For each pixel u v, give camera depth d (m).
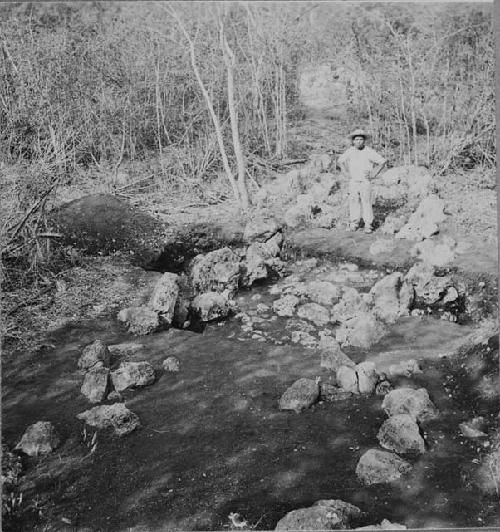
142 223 4.20
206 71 6.11
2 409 2.57
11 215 3.69
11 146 4.22
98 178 4.86
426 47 5.79
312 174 5.20
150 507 2.13
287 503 2.14
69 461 2.31
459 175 4.89
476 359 2.78
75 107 5.13
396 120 5.72
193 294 3.71
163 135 5.80
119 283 3.68
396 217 4.45
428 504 2.12
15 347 2.99
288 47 6.35
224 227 4.35
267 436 2.44
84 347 3.04
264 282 3.92
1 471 2.19
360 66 6.02
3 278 3.46
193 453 2.35
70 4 6.12
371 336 3.12
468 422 2.48
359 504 2.13
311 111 6.24
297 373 2.85
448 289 3.47
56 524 2.08
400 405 2.52
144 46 6.24
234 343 3.16
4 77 4.62
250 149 5.78
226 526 2.07
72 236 4.02
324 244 4.21
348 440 2.41
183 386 2.77
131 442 2.41
